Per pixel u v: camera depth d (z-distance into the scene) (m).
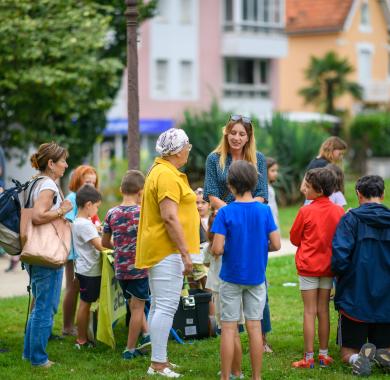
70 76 29.61
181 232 11.20
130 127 17.28
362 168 72.25
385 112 76.12
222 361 11.00
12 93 31.11
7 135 33.47
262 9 67.19
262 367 12.10
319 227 11.96
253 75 68.56
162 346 11.67
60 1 30.05
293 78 83.38
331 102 71.75
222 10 65.44
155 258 11.45
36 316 12.19
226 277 10.90
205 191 12.37
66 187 36.62
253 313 11.02
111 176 45.53
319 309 12.20
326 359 12.21
